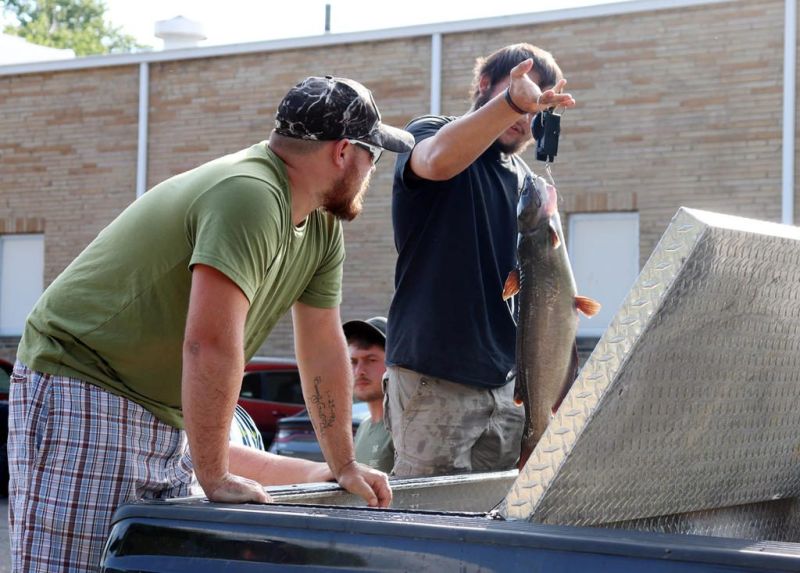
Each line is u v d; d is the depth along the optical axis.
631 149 16.69
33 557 2.56
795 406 2.17
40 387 2.61
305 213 2.66
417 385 3.70
